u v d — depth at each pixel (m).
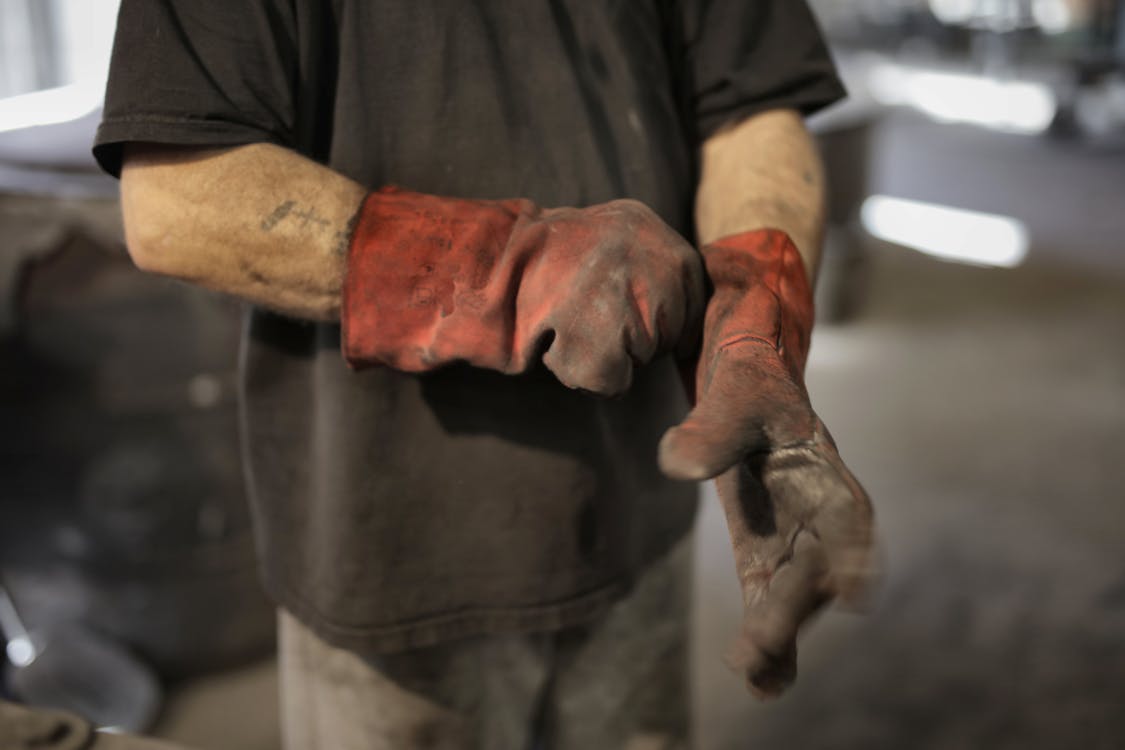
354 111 0.75
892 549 2.26
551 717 1.02
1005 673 1.88
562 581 0.83
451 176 0.77
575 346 0.66
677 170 0.84
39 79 2.82
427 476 0.80
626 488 0.87
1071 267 4.12
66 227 1.57
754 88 0.86
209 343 1.70
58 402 1.68
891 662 1.91
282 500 0.86
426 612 0.83
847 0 9.91
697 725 1.76
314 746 0.95
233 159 0.70
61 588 1.82
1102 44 7.30
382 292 0.69
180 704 1.84
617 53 0.80
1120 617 2.01
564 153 0.78
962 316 3.63
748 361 0.61
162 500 1.74
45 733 0.78
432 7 0.74
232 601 1.84
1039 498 2.45
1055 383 3.07
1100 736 1.72
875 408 2.93
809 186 0.85
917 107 7.21
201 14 0.69
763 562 0.51
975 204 5.02
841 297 3.51
